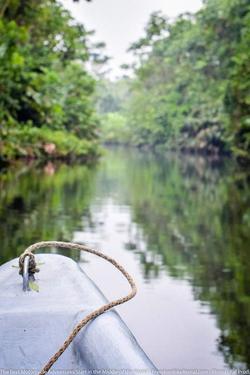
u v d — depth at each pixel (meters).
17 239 5.70
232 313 3.58
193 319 3.46
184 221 7.57
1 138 18.22
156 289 4.11
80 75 34.94
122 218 7.68
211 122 38.00
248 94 23.38
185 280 4.38
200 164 25.73
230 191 12.23
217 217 8.05
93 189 11.92
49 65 26.94
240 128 24.45
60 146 23.62
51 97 25.45
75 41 28.75
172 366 2.76
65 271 1.65
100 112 88.62
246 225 7.26
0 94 19.44
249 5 32.59
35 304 1.42
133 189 12.37
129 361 1.16
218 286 4.22
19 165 18.56
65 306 1.41
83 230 6.51
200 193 11.74
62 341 1.33
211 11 35.69
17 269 1.66
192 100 44.78
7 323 1.35
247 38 25.47
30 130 21.77
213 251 5.56
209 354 2.92
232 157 32.91
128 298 1.40
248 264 4.96
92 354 1.24
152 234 6.50
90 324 1.33
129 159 31.23
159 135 54.84
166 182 14.73
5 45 18.64
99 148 37.00
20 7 22.22
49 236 5.98
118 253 5.38
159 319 3.45
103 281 4.35
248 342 3.07
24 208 8.10
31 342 1.33
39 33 25.84
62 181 13.41
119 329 1.30
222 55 36.44
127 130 70.19
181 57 49.47
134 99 67.75
